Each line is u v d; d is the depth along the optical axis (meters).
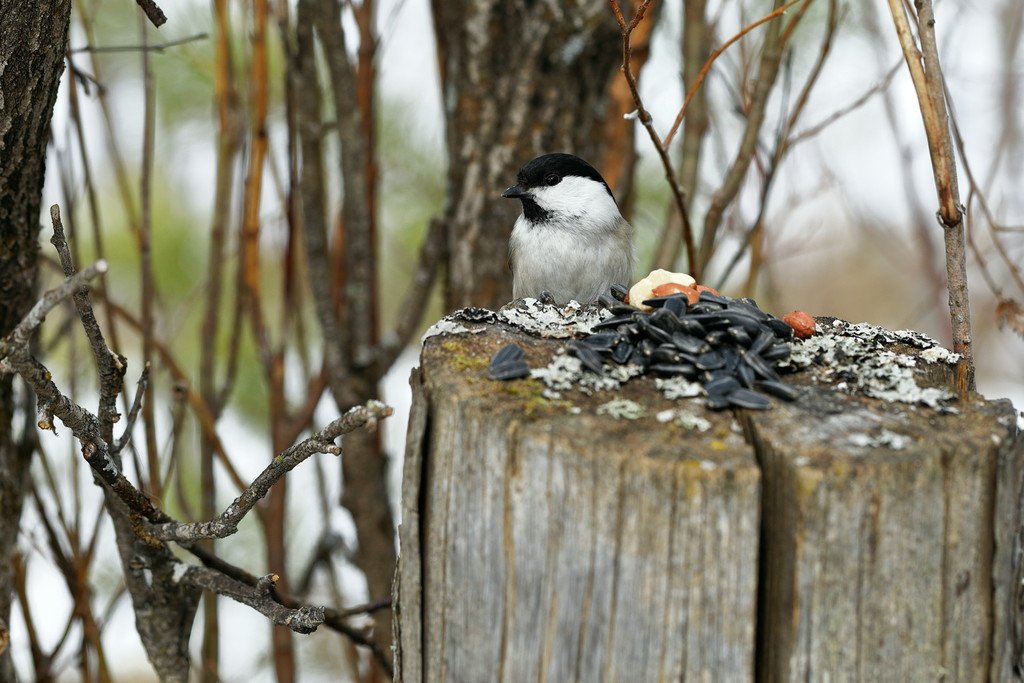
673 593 3.17
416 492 3.63
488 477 3.39
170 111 7.41
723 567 3.14
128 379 7.80
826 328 4.58
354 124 6.89
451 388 3.62
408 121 8.17
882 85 6.80
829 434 3.34
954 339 4.39
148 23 7.03
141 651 8.13
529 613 3.34
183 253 7.89
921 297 9.83
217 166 6.51
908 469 3.14
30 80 4.62
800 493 3.12
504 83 6.88
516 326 4.39
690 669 3.19
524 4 6.73
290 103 6.71
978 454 3.24
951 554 3.24
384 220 8.48
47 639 7.36
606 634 3.23
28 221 5.07
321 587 8.23
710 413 3.54
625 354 3.97
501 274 7.16
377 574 7.29
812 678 3.19
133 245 7.66
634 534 3.17
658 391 3.72
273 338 8.72
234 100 6.55
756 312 4.40
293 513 8.11
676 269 6.84
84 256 7.56
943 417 3.50
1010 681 3.51
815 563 3.14
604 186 6.98
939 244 8.90
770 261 7.66
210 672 6.70
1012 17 8.75
